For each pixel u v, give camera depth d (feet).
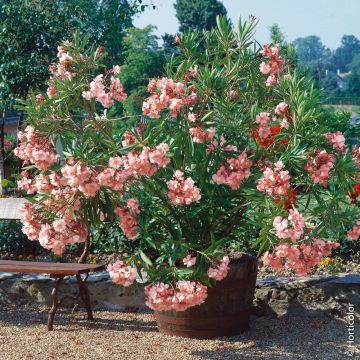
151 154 15.44
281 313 19.62
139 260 20.17
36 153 16.07
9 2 44.29
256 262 18.15
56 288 18.74
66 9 45.03
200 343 17.38
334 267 22.29
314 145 17.08
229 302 17.60
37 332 18.57
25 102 17.57
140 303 20.62
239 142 17.81
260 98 18.86
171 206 17.53
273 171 16.29
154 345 17.26
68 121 17.11
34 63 44.24
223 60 18.57
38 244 25.58
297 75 18.76
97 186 15.96
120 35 48.85
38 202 17.11
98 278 20.90
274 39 18.66
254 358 16.28
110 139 17.08
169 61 19.20
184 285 15.76
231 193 17.24
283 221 15.28
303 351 16.79
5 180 41.63
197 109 16.97
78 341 17.70
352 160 16.74
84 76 17.51
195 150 16.67
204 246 17.78
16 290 21.36
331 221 16.58
